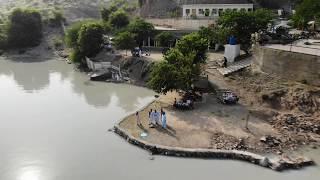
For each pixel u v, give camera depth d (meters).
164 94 49.50
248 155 35.19
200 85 52.16
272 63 50.31
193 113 45.25
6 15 116.62
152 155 36.44
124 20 96.69
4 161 36.44
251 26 60.00
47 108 51.84
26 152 38.09
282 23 77.38
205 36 64.12
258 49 53.28
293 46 52.53
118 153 37.12
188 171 33.62
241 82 51.66
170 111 46.31
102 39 77.00
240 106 46.78
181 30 81.69
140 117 45.03
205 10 93.31
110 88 61.22
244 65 55.81
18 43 97.31
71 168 34.69
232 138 38.50
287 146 37.38
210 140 38.31
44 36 102.25
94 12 126.25
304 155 35.91
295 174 33.00
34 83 66.31
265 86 48.66
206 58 54.53
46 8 120.06
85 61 77.19
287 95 45.56
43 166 35.22
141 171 33.78
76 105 52.88
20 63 85.81
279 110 44.75
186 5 96.38
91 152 37.56
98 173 33.69
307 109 43.28
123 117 46.25
